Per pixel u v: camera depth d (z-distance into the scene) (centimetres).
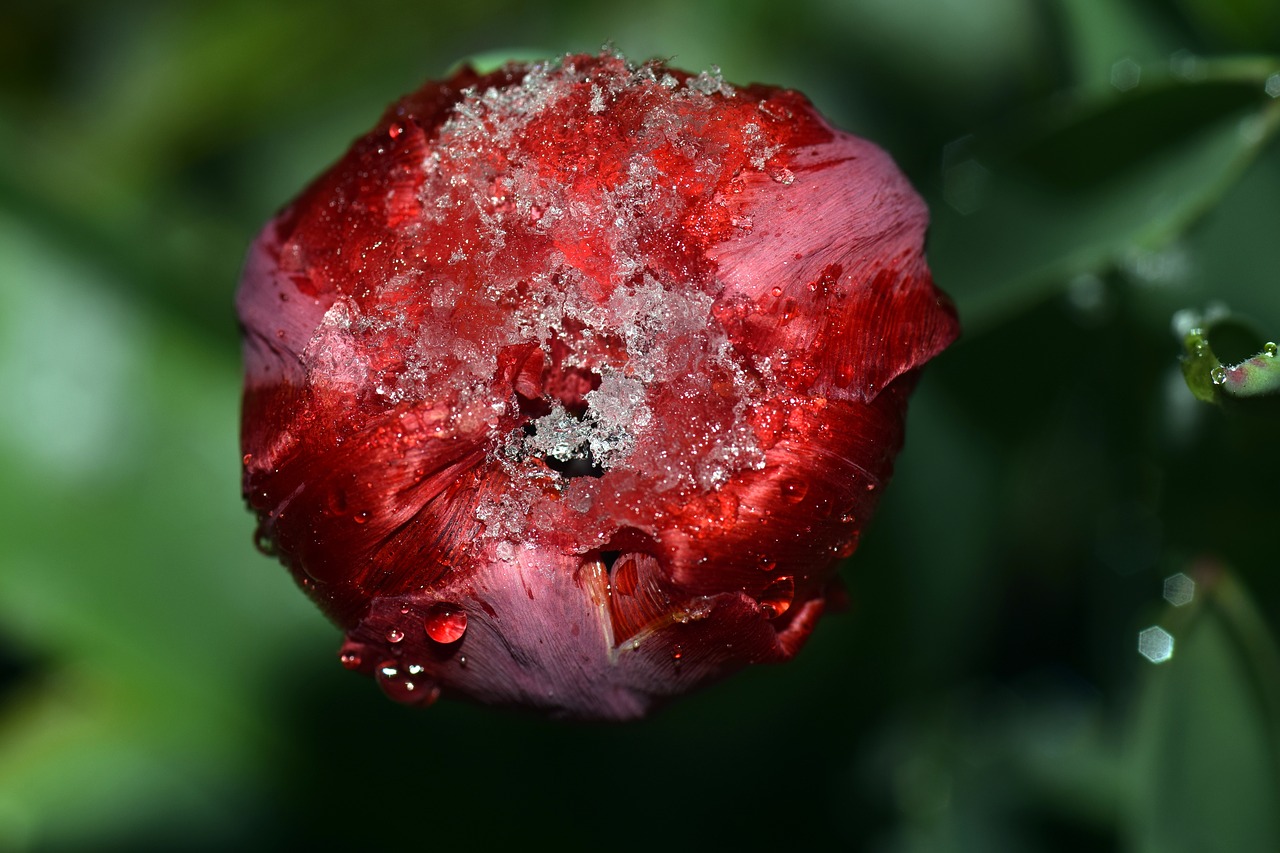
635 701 24
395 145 23
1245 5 27
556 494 23
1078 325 28
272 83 34
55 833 29
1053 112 27
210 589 29
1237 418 27
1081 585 32
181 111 34
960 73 33
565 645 23
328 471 23
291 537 23
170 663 29
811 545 23
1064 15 28
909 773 30
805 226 23
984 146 27
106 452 29
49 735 29
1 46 34
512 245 22
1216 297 28
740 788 29
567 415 23
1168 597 28
